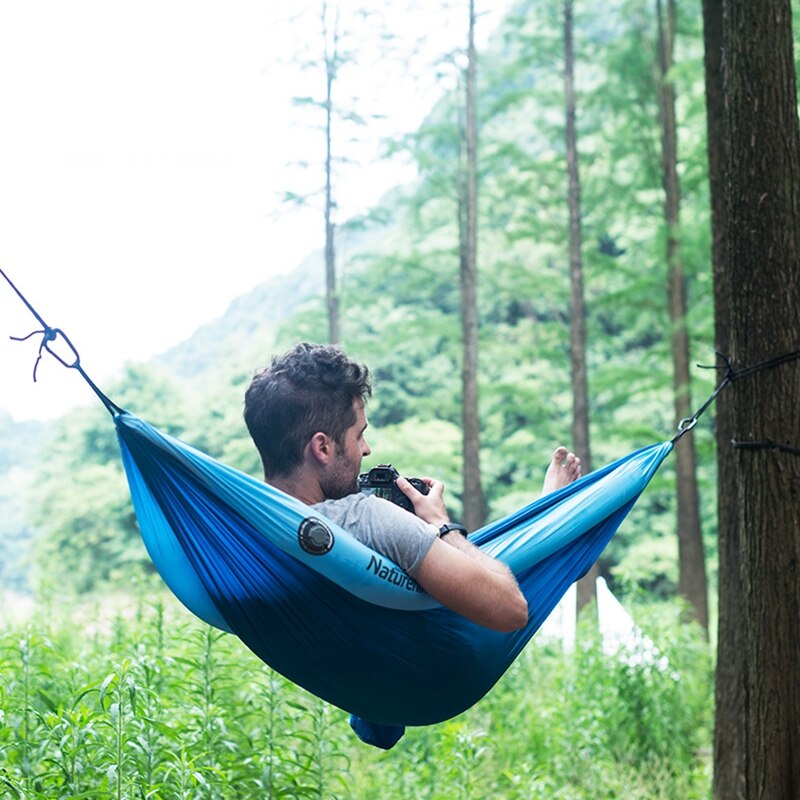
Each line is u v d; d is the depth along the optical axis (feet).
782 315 14.28
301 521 9.39
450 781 21.31
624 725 29.50
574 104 74.79
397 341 85.25
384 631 10.00
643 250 87.92
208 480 9.45
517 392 82.89
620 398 71.15
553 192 82.69
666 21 73.87
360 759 24.43
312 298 83.30
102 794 13.79
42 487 114.62
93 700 19.86
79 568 105.81
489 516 98.99
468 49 77.20
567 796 22.25
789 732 14.26
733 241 14.62
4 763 15.48
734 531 22.09
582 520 11.51
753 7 14.55
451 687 10.47
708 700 36.29
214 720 17.24
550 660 36.81
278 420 9.85
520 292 84.58
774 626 14.28
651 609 38.45
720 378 22.07
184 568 10.96
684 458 61.52
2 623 32.83
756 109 14.48
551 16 76.07
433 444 88.63
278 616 10.19
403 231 116.06
